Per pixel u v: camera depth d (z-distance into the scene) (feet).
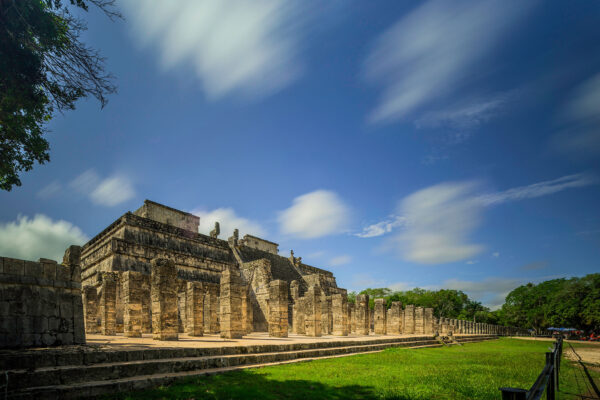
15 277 39.70
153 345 49.44
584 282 210.18
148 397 31.22
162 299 61.31
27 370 30.35
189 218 160.66
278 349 56.95
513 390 15.89
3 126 40.22
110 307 79.77
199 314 82.28
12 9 31.89
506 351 92.22
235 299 72.74
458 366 56.44
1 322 37.86
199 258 142.10
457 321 169.78
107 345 45.50
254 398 31.37
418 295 288.51
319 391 34.81
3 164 43.62
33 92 37.81
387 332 141.08
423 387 37.73
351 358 61.36
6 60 33.60
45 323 41.39
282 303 87.30
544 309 230.48
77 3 36.58
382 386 37.60
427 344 102.94
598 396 39.34
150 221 133.18
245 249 172.96
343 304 113.39
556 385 42.27
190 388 33.91
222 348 48.62
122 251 117.60
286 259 199.72
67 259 45.91
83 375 32.78
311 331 99.09
